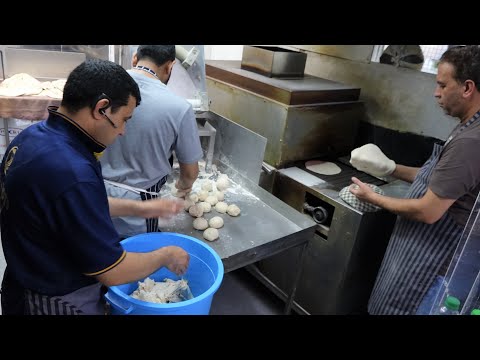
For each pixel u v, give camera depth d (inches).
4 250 39.0
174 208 52.4
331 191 74.5
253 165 75.3
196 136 57.9
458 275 40.0
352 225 69.2
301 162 86.7
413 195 61.1
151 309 41.8
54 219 34.2
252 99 84.4
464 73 49.4
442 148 55.9
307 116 80.1
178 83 72.4
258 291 92.0
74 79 34.6
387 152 90.6
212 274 51.6
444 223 56.7
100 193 35.8
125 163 56.6
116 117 36.4
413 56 81.6
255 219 69.1
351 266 72.4
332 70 97.7
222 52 125.8
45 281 38.3
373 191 64.5
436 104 79.9
